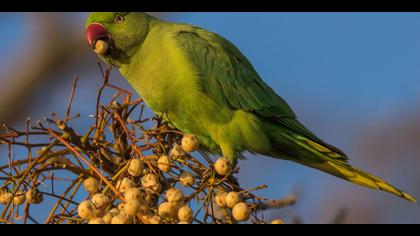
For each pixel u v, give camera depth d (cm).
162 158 607
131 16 838
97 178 616
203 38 856
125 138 673
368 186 845
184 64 821
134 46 835
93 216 526
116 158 693
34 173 605
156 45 831
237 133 848
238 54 895
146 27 844
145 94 845
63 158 661
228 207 579
